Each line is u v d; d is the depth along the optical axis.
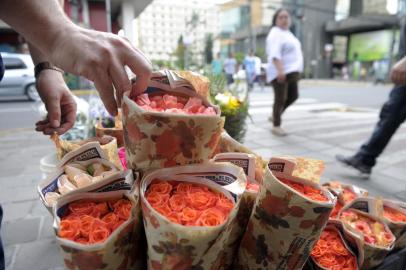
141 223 0.66
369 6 26.84
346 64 27.17
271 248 0.73
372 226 1.03
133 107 0.61
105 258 0.58
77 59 0.60
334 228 0.98
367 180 2.37
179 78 0.71
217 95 1.84
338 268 0.85
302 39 25.78
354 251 0.91
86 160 0.89
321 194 0.78
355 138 3.78
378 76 18.84
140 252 0.71
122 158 1.03
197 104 0.71
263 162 0.98
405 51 2.21
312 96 9.53
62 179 0.81
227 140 1.02
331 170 2.60
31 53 1.01
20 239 1.57
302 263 0.74
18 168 2.64
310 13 25.70
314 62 24.70
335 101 8.09
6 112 5.88
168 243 0.55
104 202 0.70
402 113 2.18
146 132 0.62
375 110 6.37
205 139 0.65
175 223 0.53
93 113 1.79
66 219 0.64
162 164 0.66
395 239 1.02
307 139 3.72
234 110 1.81
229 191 0.64
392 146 3.39
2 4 0.62
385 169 2.64
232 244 0.82
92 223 0.62
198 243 0.53
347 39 27.22
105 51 0.60
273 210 0.69
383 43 23.83
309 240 0.70
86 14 7.05
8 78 7.27
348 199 1.17
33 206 1.92
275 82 3.69
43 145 3.46
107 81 0.62
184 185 0.69
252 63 6.59
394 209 1.15
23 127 4.57
